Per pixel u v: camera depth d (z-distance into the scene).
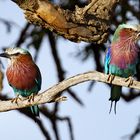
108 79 9.52
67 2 13.83
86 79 9.36
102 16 9.47
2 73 11.64
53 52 14.88
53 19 8.97
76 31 9.20
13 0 8.84
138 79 13.48
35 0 8.79
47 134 14.87
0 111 10.27
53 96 9.53
